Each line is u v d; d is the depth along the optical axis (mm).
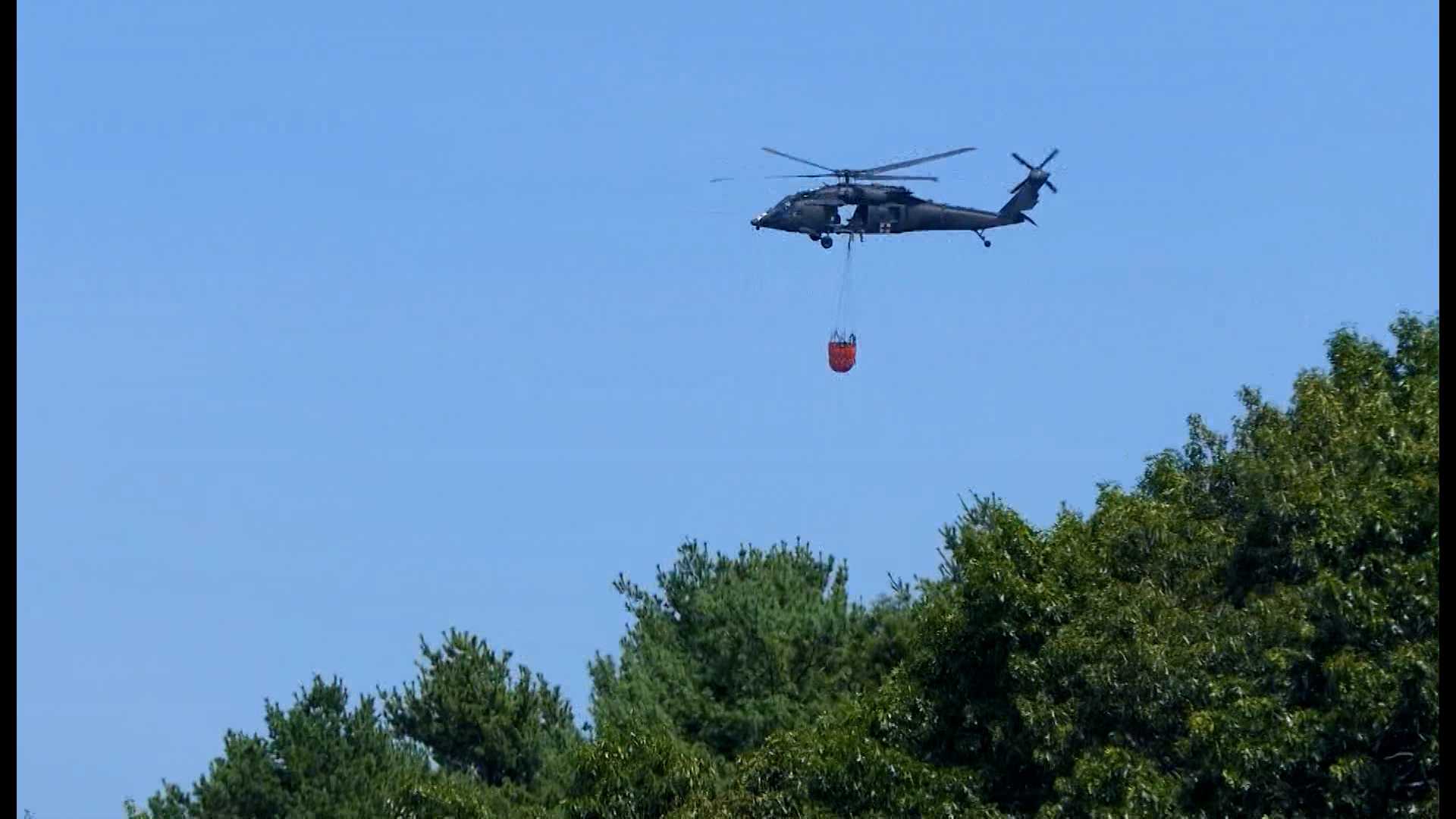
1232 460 122438
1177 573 116188
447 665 195125
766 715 172125
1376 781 98000
